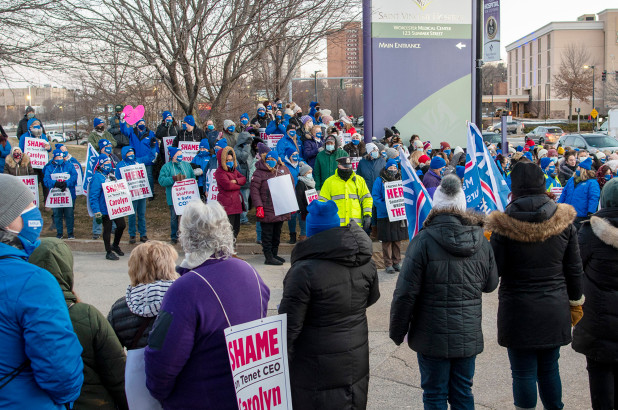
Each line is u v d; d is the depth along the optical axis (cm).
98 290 834
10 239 262
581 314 438
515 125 5834
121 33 1305
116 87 1858
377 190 929
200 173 1186
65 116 4959
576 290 429
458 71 1617
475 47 1609
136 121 1398
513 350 434
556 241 418
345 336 352
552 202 423
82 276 905
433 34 1595
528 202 417
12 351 244
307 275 342
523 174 423
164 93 1994
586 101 8100
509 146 1964
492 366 582
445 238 390
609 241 418
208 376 292
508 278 432
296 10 1413
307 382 350
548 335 418
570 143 2992
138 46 1370
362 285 361
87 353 295
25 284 246
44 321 244
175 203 1088
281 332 309
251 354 296
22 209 266
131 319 358
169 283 363
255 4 1341
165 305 292
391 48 1584
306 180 1042
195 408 292
